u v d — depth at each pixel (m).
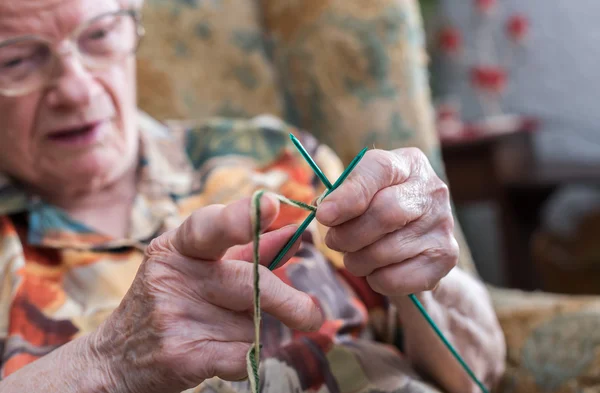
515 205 2.06
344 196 0.59
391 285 0.65
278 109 1.28
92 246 0.92
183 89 1.22
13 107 0.86
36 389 0.65
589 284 2.45
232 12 1.26
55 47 0.85
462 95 2.60
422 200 0.64
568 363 0.99
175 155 1.07
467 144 1.98
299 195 1.03
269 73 1.27
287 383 0.81
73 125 0.88
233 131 1.10
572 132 2.49
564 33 2.48
